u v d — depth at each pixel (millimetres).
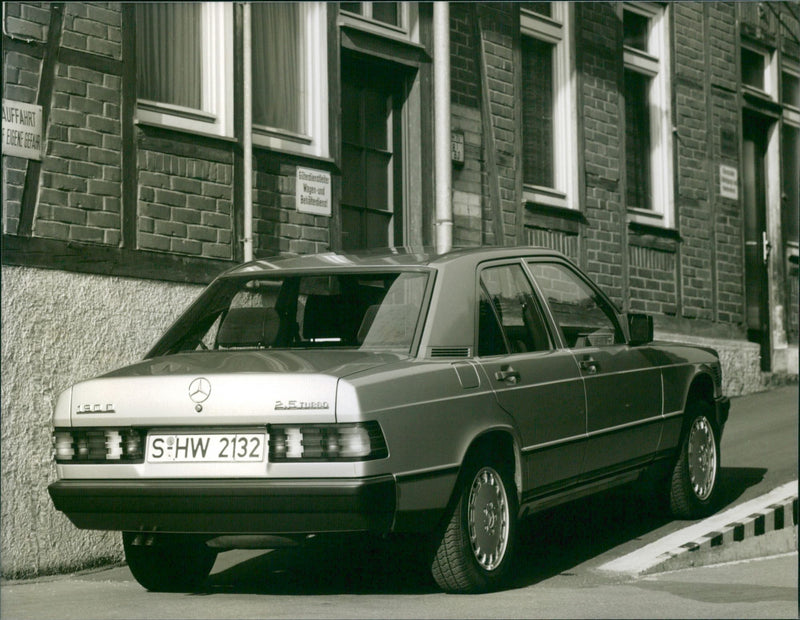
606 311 8523
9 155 8422
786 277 18859
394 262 7227
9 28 8500
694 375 9109
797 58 19484
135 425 6414
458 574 6613
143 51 9969
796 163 19422
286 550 8844
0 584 8133
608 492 10227
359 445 6066
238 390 6219
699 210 17062
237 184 10336
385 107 12852
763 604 6281
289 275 7324
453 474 6520
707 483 9219
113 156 9234
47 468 8531
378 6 12633
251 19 10953
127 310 9188
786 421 14258
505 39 13969
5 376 8273
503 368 7086
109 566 8922
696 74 17141
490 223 13594
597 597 6543
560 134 14961
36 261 8539
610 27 15688
